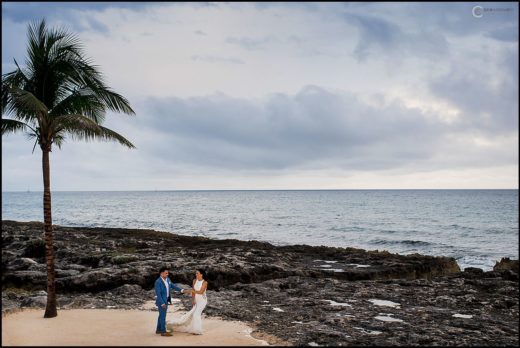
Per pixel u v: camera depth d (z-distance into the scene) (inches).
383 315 637.3
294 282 893.2
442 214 4276.6
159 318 470.3
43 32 575.8
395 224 3198.8
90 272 851.4
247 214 4343.0
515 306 731.4
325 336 514.0
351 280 1032.2
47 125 555.2
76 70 579.8
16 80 564.7
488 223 3275.1
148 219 3644.2
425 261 1240.8
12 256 1226.0
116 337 452.8
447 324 598.2
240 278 933.2
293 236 2454.5
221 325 538.3
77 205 6643.7
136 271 881.5
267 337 490.6
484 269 1519.4
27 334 459.8
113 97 587.2
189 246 1539.1
